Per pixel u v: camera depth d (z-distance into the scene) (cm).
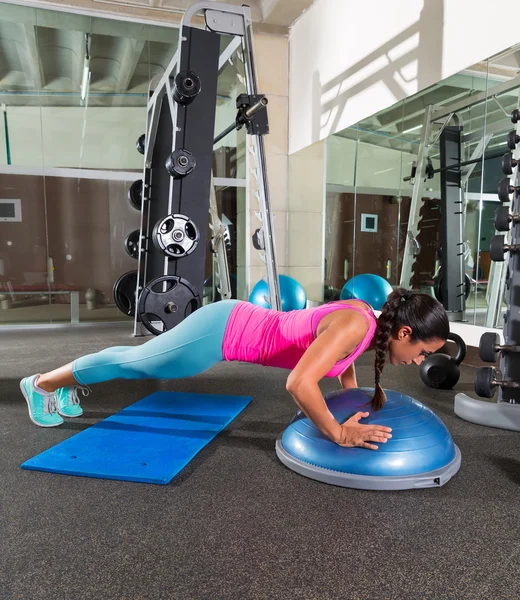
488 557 114
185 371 162
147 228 396
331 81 486
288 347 146
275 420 216
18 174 529
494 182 319
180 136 270
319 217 525
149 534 123
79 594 100
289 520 130
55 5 484
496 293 320
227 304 158
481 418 214
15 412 226
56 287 551
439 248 367
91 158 555
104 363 177
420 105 373
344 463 150
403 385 288
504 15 293
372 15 415
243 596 100
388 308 136
